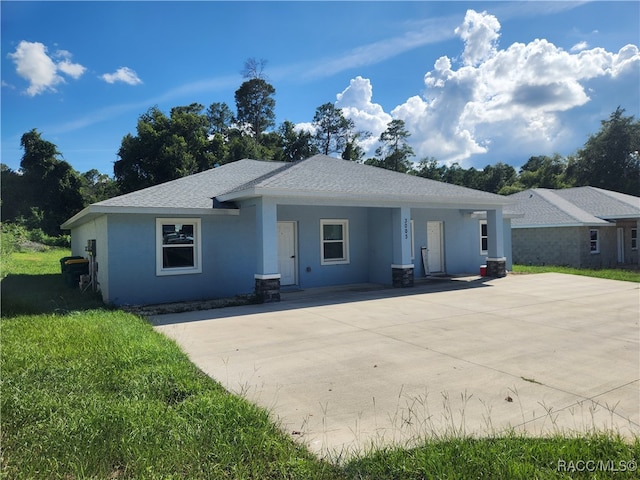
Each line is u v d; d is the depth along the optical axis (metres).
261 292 11.01
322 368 5.64
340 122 61.03
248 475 3.03
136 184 38.59
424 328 8.00
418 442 3.53
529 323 8.41
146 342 6.34
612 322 8.47
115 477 3.02
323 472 3.07
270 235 11.09
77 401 4.25
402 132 61.88
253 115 55.59
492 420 4.02
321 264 14.62
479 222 18.91
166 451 3.28
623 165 42.59
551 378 5.20
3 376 4.93
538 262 22.72
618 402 4.45
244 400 4.27
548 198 24.27
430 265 17.42
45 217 42.47
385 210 14.91
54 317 8.51
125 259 10.98
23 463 3.13
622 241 24.92
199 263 12.01
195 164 39.06
